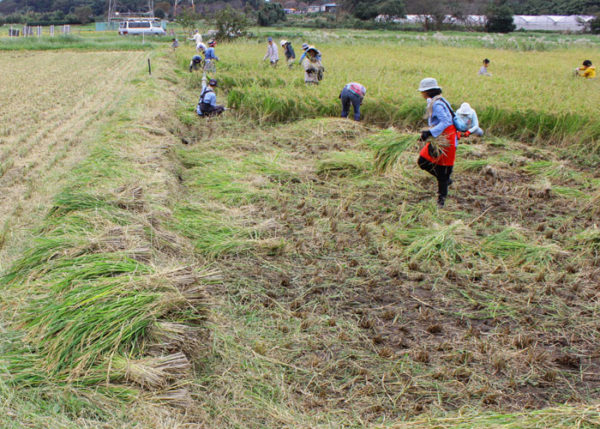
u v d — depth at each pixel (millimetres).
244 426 3008
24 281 4141
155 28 49781
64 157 8133
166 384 3111
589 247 5371
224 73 14727
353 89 10398
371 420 3129
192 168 7828
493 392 3352
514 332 4012
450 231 5398
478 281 4754
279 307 4250
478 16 63062
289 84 13141
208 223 5641
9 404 2879
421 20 60094
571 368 3611
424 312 4227
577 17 64188
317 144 9086
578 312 4266
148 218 5223
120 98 13305
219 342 3713
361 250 5301
